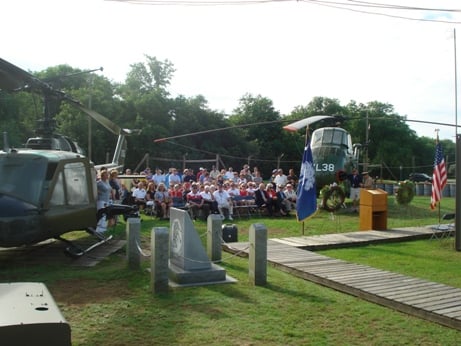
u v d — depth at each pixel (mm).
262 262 7645
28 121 43531
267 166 59312
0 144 38969
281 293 7195
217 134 54062
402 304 6379
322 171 20969
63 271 8625
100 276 8164
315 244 11336
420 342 5293
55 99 10914
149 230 13898
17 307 2727
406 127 77125
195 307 6422
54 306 2799
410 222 16594
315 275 7973
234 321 5863
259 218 17547
